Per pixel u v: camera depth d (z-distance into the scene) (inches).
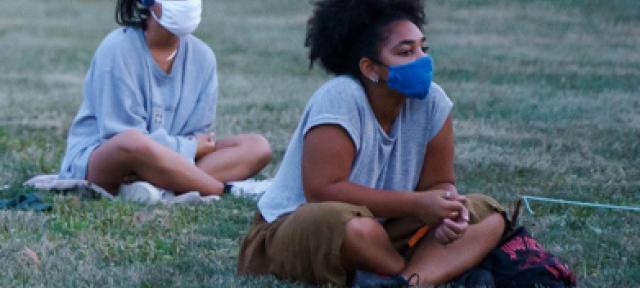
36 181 792.3
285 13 2132.1
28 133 1069.1
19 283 547.8
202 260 601.0
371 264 506.0
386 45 510.3
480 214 530.3
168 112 789.2
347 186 511.8
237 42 1812.3
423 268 514.3
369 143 522.0
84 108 793.6
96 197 761.0
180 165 759.7
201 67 800.9
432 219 504.4
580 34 1752.0
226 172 797.9
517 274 520.4
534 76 1412.4
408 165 537.6
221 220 703.7
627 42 1683.1
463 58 1562.5
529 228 687.7
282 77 1469.0
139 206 735.7
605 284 553.9
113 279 554.6
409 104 532.7
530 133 1045.8
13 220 678.5
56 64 1628.9
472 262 518.6
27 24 2076.8
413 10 525.0
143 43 775.7
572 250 631.8
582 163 906.7
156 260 605.9
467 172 869.2
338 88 518.3
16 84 1437.0
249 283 526.3
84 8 2316.7
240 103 1250.6
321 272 505.0
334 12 522.9
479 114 1155.9
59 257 598.2
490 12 1940.2
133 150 747.4
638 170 884.6
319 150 513.3
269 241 529.3
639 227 695.7
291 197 535.2
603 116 1137.4
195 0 759.1
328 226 497.4
